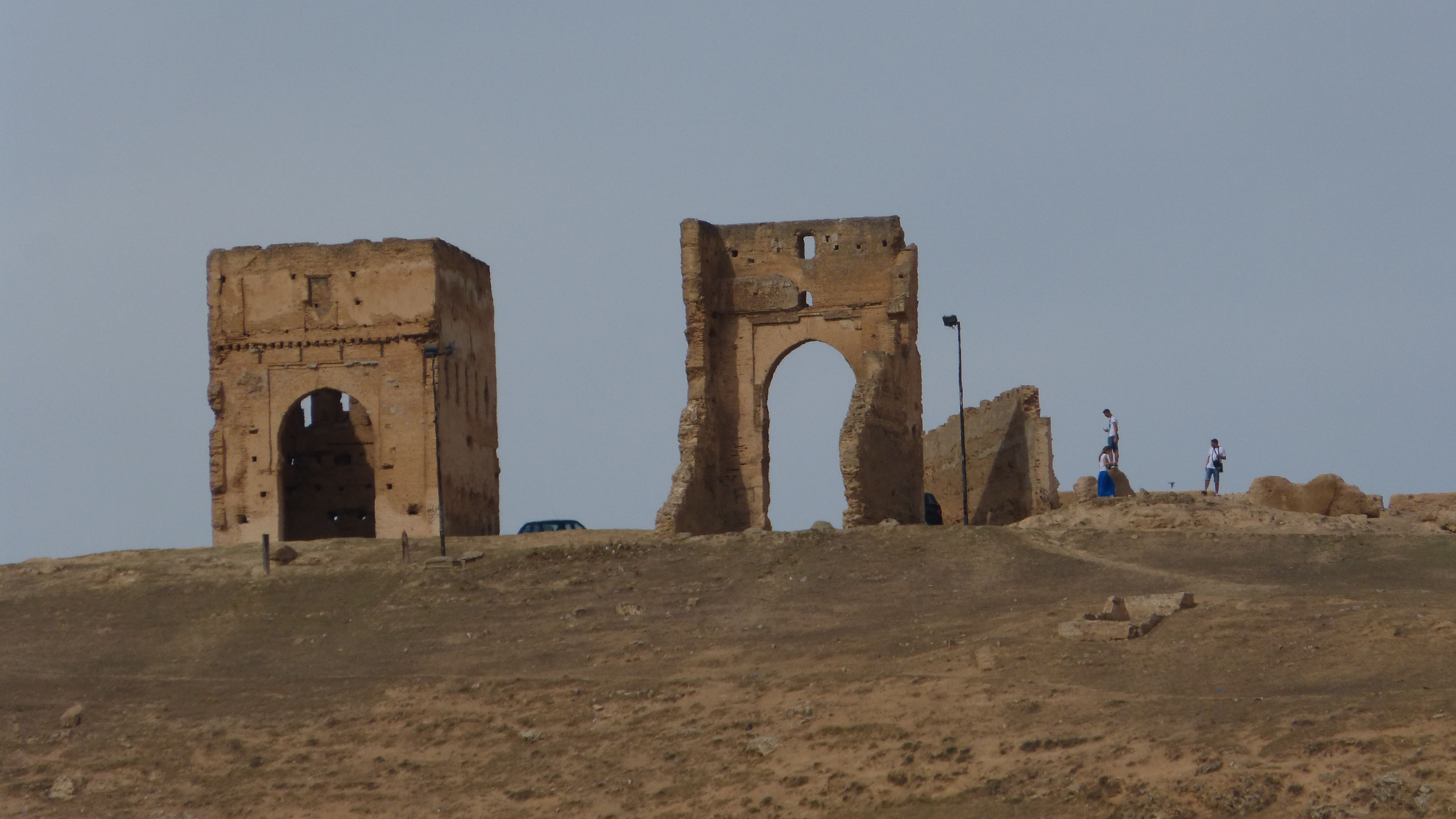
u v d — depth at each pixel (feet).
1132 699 447.42
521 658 566.77
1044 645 495.82
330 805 483.10
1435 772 369.91
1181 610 509.76
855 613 571.28
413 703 538.06
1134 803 391.45
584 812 453.17
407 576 654.53
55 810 497.05
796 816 429.79
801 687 501.15
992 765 428.97
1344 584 547.49
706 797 448.65
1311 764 386.93
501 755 496.64
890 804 423.64
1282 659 456.86
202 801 495.00
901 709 470.39
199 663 594.24
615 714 508.53
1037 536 636.48
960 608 561.02
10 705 562.25
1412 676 428.97
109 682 580.71
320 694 554.46
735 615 582.76
